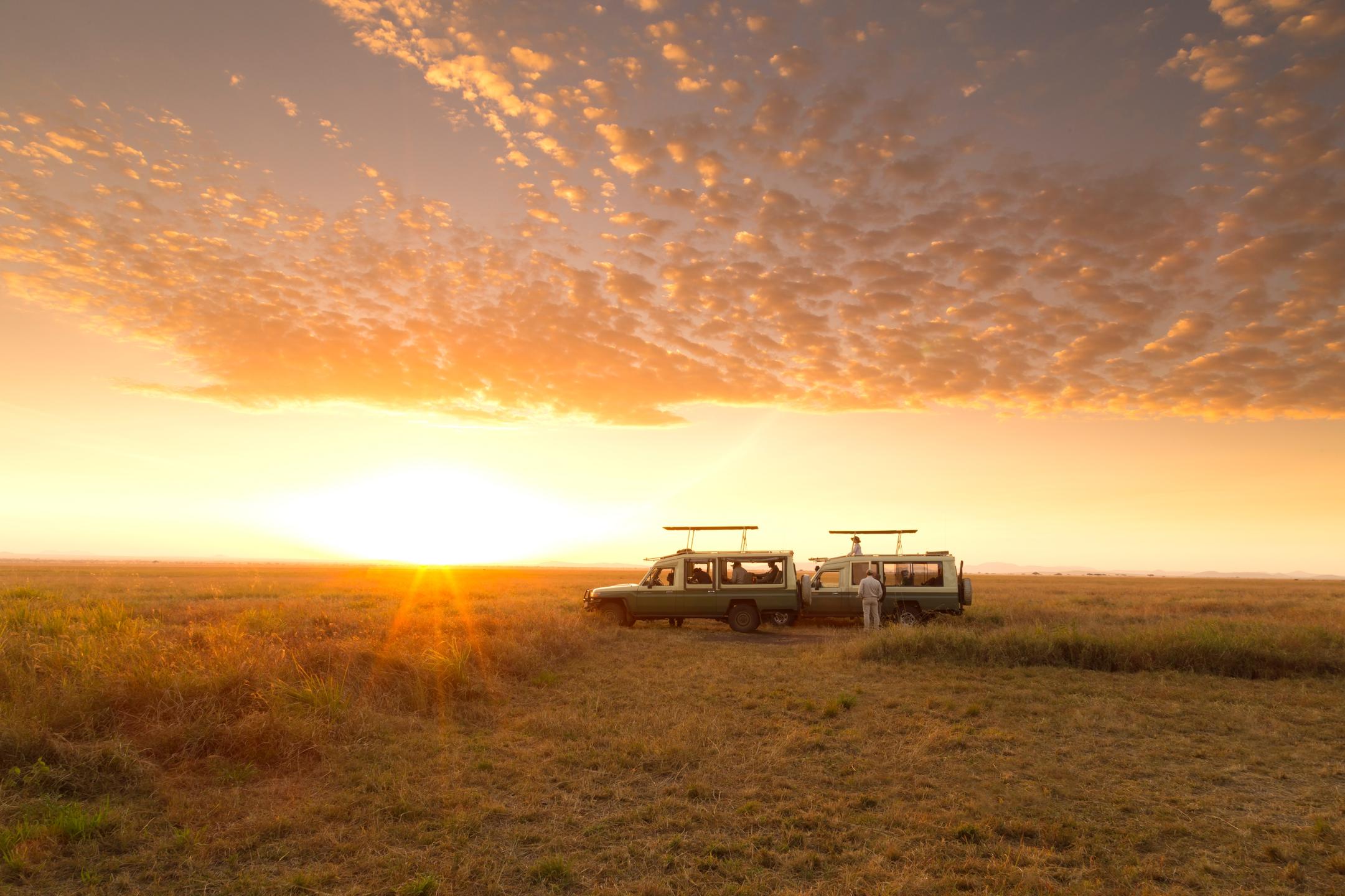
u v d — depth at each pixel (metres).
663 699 10.51
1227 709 9.98
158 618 16.12
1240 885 4.92
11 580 33.34
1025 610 22.34
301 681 9.12
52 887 4.67
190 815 5.79
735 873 5.02
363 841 5.44
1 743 6.46
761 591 20.41
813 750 8.02
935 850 5.38
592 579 65.12
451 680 10.16
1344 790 6.83
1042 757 7.80
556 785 6.80
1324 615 21.34
